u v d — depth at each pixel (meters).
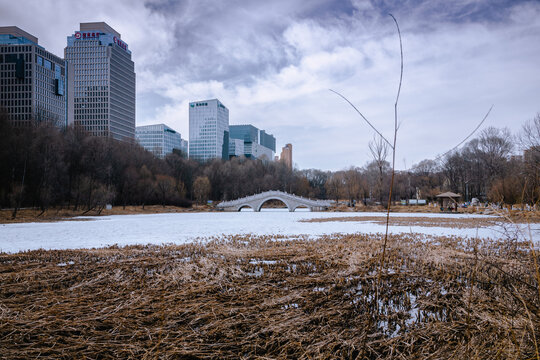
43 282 6.91
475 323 4.32
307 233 17.19
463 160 59.28
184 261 9.12
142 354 3.57
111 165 55.03
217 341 3.96
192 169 83.19
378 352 3.77
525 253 6.84
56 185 43.59
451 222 24.61
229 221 28.69
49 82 108.25
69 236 16.59
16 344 3.74
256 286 6.36
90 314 4.80
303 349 3.71
